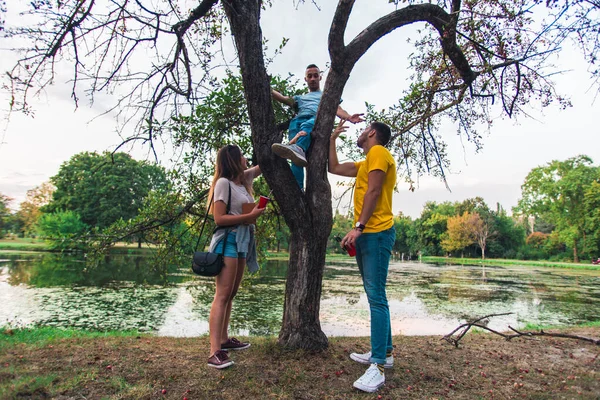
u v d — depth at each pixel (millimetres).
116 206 38844
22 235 58312
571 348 4094
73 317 9141
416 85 5664
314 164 3367
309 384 2570
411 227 70188
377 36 3439
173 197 5898
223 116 5578
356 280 19281
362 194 2988
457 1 4570
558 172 48438
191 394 2326
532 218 78938
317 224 3275
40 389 2238
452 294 15055
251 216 2850
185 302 11438
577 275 28562
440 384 2791
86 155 42094
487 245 62500
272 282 16953
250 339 3904
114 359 2857
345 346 3498
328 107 3355
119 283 15344
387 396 2496
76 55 3848
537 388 2803
